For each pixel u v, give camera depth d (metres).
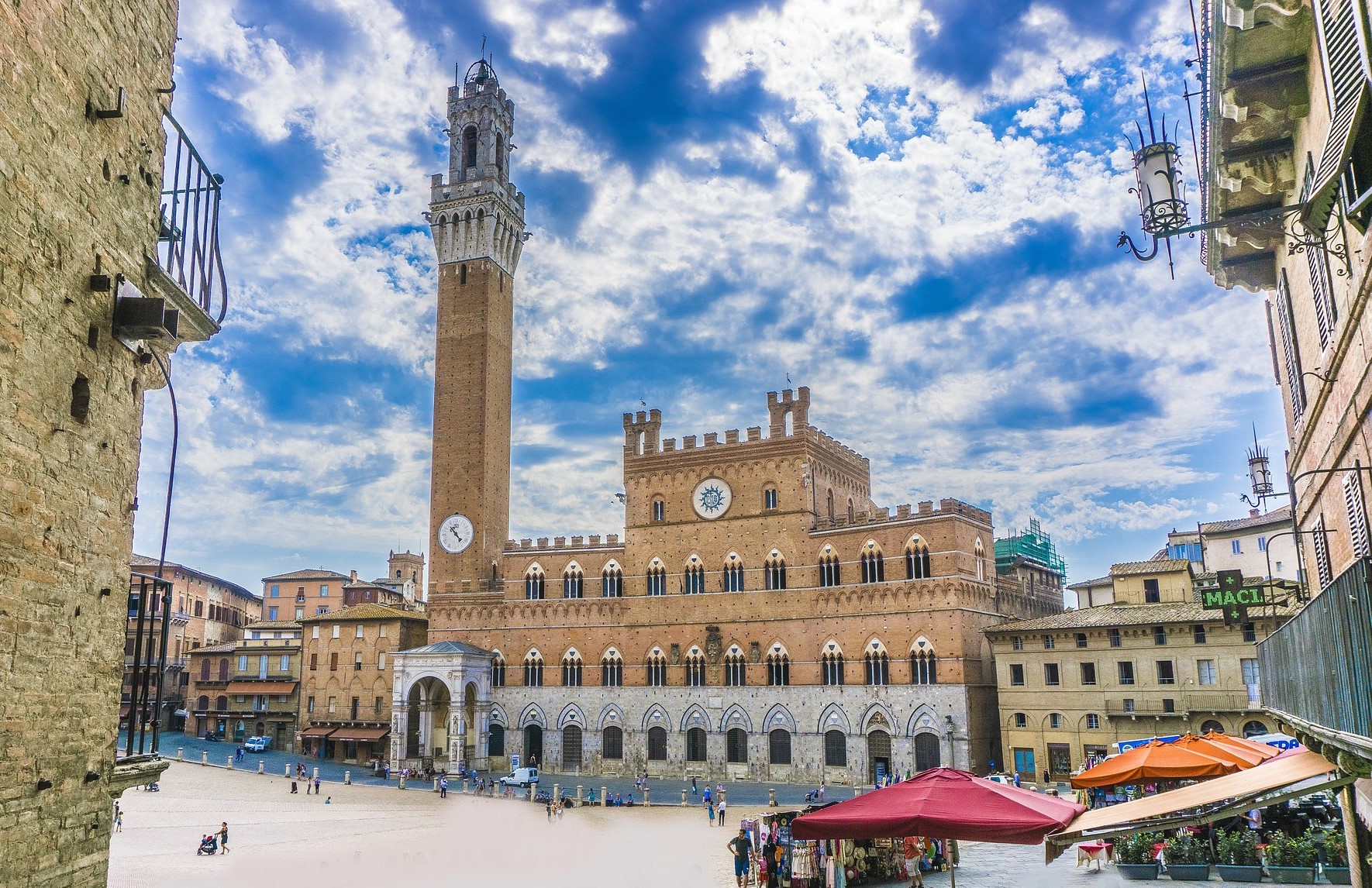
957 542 98.69
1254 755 36.50
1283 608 58.94
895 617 100.62
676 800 93.69
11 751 13.94
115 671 17.11
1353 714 16.28
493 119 136.25
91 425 16.28
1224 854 42.41
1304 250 24.02
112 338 16.92
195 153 20.16
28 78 14.39
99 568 16.53
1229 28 19.84
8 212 13.90
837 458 118.38
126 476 17.55
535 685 118.81
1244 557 104.88
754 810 86.00
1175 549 111.56
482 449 127.12
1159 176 19.91
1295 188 23.67
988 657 101.50
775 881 46.06
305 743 126.00
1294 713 23.31
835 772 101.88
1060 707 91.88
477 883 53.09
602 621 116.81
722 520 112.94
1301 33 19.75
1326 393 22.83
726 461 114.00
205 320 20.14
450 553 125.88
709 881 52.25
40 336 14.76
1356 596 15.45
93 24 16.31
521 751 117.38
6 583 13.89
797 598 107.31
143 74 18.14
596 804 91.19
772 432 112.12
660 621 113.81
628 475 119.25
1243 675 83.38
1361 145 15.07
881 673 100.88
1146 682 87.81
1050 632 93.00
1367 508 19.91
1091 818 25.52
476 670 117.00
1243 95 21.61
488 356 129.88
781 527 109.75
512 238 137.88
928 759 96.88
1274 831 45.97
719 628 110.62
